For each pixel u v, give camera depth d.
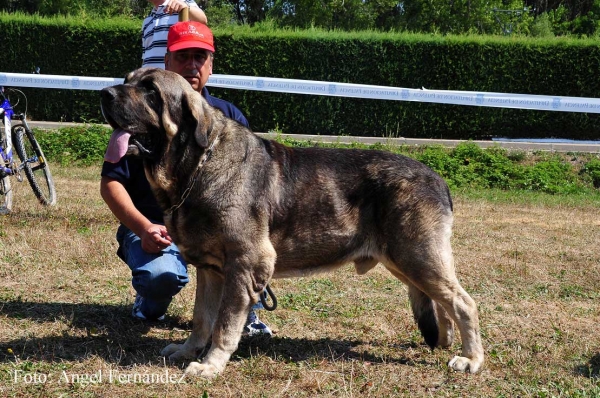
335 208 4.18
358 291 6.06
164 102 3.81
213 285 4.29
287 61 17.50
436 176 4.30
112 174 4.56
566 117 17.17
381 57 17.48
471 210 11.00
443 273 4.16
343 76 17.55
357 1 31.89
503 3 34.03
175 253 4.68
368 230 4.27
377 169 4.24
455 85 17.50
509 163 14.44
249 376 3.96
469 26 31.19
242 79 14.38
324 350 4.55
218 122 3.99
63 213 8.55
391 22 33.12
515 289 6.38
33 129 14.55
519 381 4.02
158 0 6.03
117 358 4.15
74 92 17.44
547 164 14.41
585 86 17.30
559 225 9.96
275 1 34.31
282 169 4.13
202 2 34.06
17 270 5.99
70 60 17.69
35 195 9.16
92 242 7.05
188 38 4.65
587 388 3.95
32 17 17.75
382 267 7.04
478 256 7.62
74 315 4.93
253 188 3.95
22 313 4.89
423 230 4.14
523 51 17.33
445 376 4.08
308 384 3.84
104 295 5.52
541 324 5.33
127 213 4.46
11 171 8.46
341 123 17.39
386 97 14.28
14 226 7.65
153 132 3.85
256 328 4.85
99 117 17.53
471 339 4.23
